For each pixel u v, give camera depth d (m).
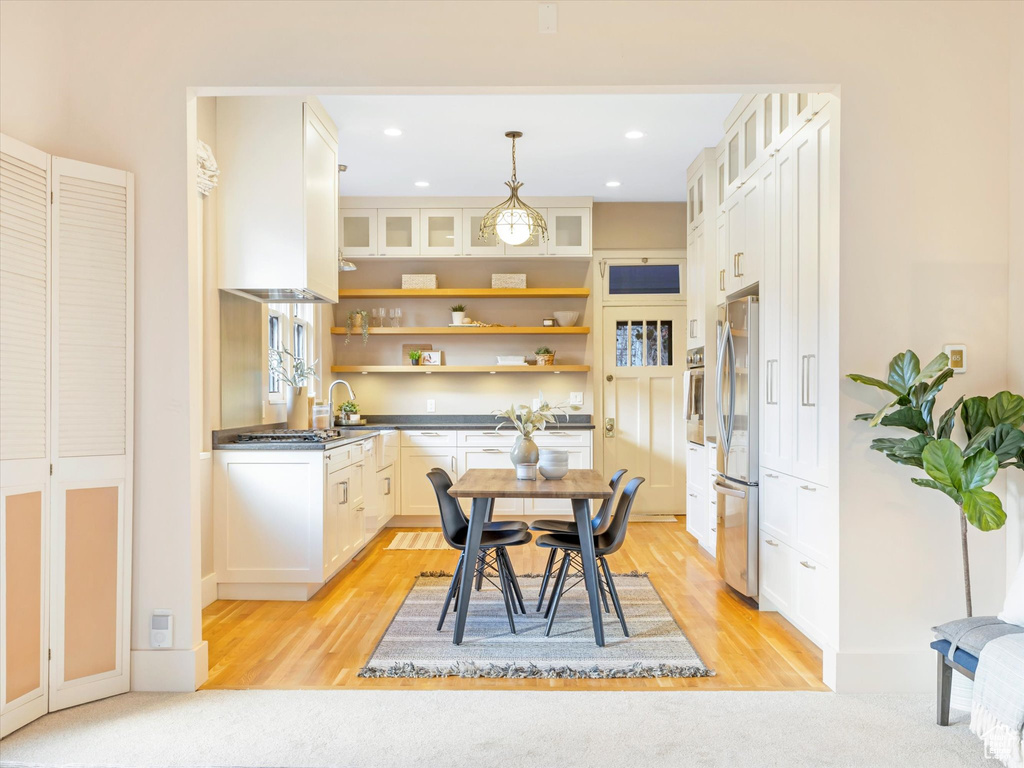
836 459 2.89
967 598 2.66
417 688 2.89
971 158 2.90
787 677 3.02
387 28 2.92
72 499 2.71
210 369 4.09
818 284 3.16
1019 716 2.06
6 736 2.47
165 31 2.92
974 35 2.90
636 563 5.14
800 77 2.89
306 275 4.11
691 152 5.54
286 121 4.12
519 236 5.07
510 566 3.98
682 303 7.09
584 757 2.33
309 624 3.72
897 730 2.53
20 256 2.53
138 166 2.91
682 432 7.12
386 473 6.15
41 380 2.62
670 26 2.91
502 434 6.59
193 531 2.91
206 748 2.39
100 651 2.79
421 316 7.13
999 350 2.90
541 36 2.92
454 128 4.95
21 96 2.70
